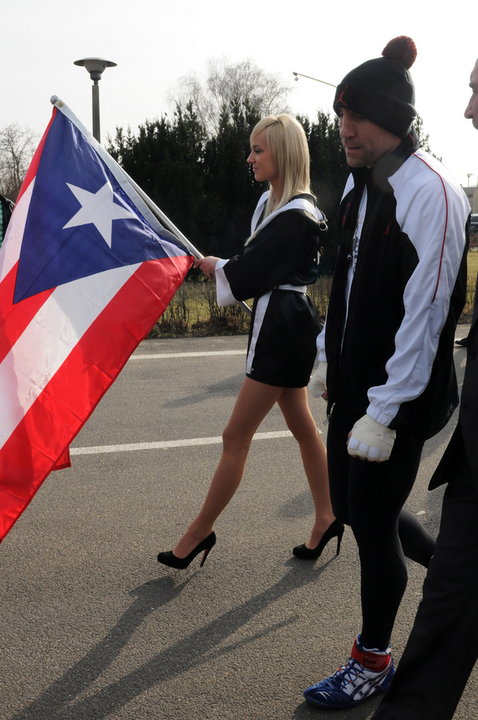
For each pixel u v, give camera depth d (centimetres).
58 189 293
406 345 215
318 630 299
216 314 998
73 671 272
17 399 264
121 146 1697
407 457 232
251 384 321
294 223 307
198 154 1744
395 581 245
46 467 263
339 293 244
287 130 311
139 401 633
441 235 210
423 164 217
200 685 265
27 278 281
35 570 344
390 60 222
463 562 198
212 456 498
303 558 356
